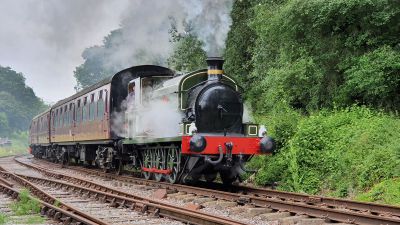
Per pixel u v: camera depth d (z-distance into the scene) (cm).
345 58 1495
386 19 1353
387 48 1381
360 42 1435
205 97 1263
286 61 1622
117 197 1052
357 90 1473
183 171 1298
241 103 1311
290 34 1553
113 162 1845
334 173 1235
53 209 914
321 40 1532
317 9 1430
